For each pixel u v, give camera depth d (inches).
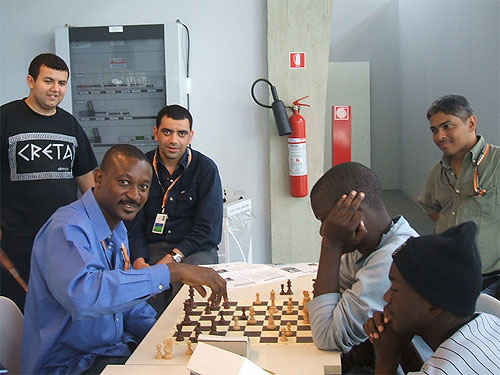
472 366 42.4
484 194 102.3
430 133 253.1
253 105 156.5
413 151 289.0
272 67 152.9
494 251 102.0
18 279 113.4
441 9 230.1
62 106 150.6
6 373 62.4
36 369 65.2
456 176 105.9
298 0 150.3
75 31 147.5
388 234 63.1
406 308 46.6
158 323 71.1
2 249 114.3
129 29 146.8
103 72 150.6
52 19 155.5
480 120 184.1
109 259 70.9
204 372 46.2
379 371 54.4
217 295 68.1
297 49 152.1
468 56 195.5
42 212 114.5
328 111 289.7
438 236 46.1
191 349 60.9
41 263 64.6
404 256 46.9
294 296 79.8
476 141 103.5
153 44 148.5
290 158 152.3
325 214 62.9
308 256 158.7
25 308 66.5
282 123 148.2
